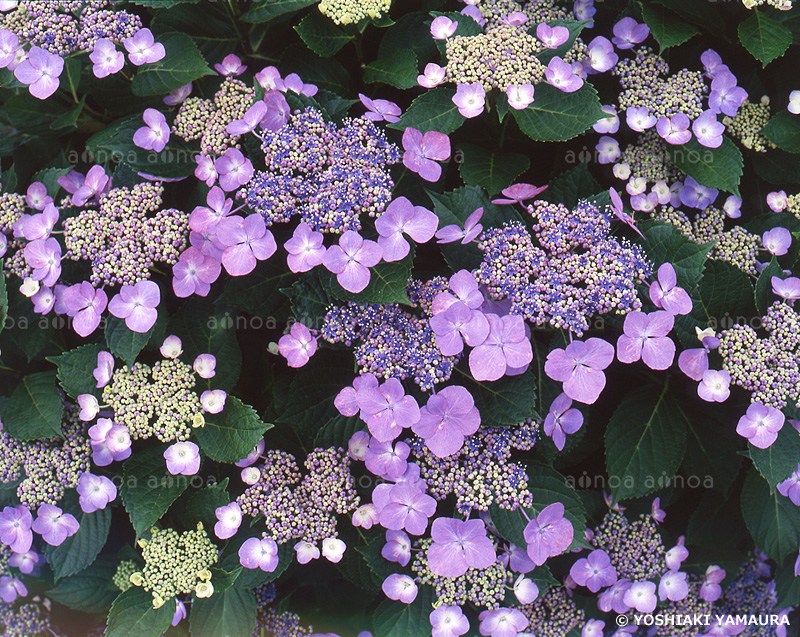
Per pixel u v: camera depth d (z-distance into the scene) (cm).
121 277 92
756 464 92
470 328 88
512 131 99
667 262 93
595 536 99
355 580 97
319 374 95
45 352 99
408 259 90
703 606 103
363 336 92
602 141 100
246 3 100
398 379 90
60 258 92
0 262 96
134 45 95
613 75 101
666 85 98
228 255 90
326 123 94
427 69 94
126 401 93
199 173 94
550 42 94
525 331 90
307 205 91
